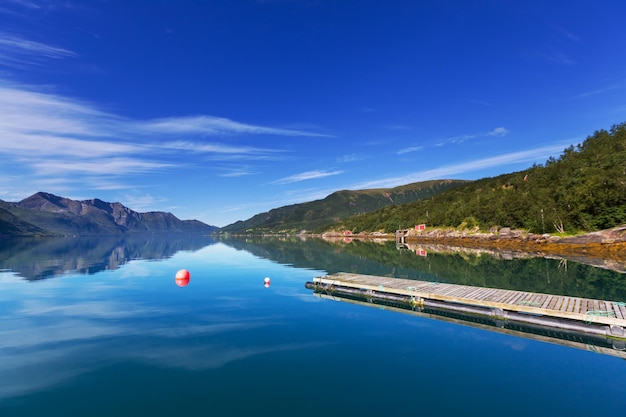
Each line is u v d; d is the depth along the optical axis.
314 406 7.65
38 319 15.23
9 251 60.97
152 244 101.44
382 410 7.46
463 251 62.81
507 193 113.94
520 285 23.75
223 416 7.25
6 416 7.25
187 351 11.23
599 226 65.44
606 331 12.91
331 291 22.75
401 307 18.11
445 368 9.84
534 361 10.43
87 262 42.12
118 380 9.04
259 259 47.97
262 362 10.30
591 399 7.98
